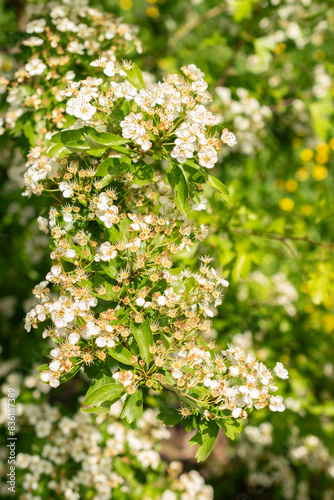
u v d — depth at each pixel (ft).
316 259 4.05
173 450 7.90
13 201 4.85
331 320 5.33
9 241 5.24
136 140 2.91
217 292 3.02
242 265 3.71
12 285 5.38
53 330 2.93
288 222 4.33
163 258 2.95
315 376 5.18
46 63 3.46
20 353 4.81
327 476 5.68
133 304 2.95
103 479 3.87
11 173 4.07
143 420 4.35
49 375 2.87
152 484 4.38
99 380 2.87
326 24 5.50
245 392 2.92
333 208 3.96
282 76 5.51
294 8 5.18
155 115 2.97
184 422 2.92
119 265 2.94
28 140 3.43
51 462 3.93
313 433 4.34
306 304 5.39
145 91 2.95
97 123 3.01
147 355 2.87
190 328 2.93
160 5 6.39
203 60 4.59
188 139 2.91
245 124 4.79
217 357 2.98
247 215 3.89
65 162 3.02
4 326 5.52
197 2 6.25
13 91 3.41
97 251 3.06
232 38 5.16
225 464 7.59
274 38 5.27
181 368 2.92
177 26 6.57
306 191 6.52
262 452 5.89
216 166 4.83
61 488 3.87
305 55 5.49
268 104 5.41
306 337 5.08
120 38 3.58
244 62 4.93
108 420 4.27
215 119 2.97
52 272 2.94
